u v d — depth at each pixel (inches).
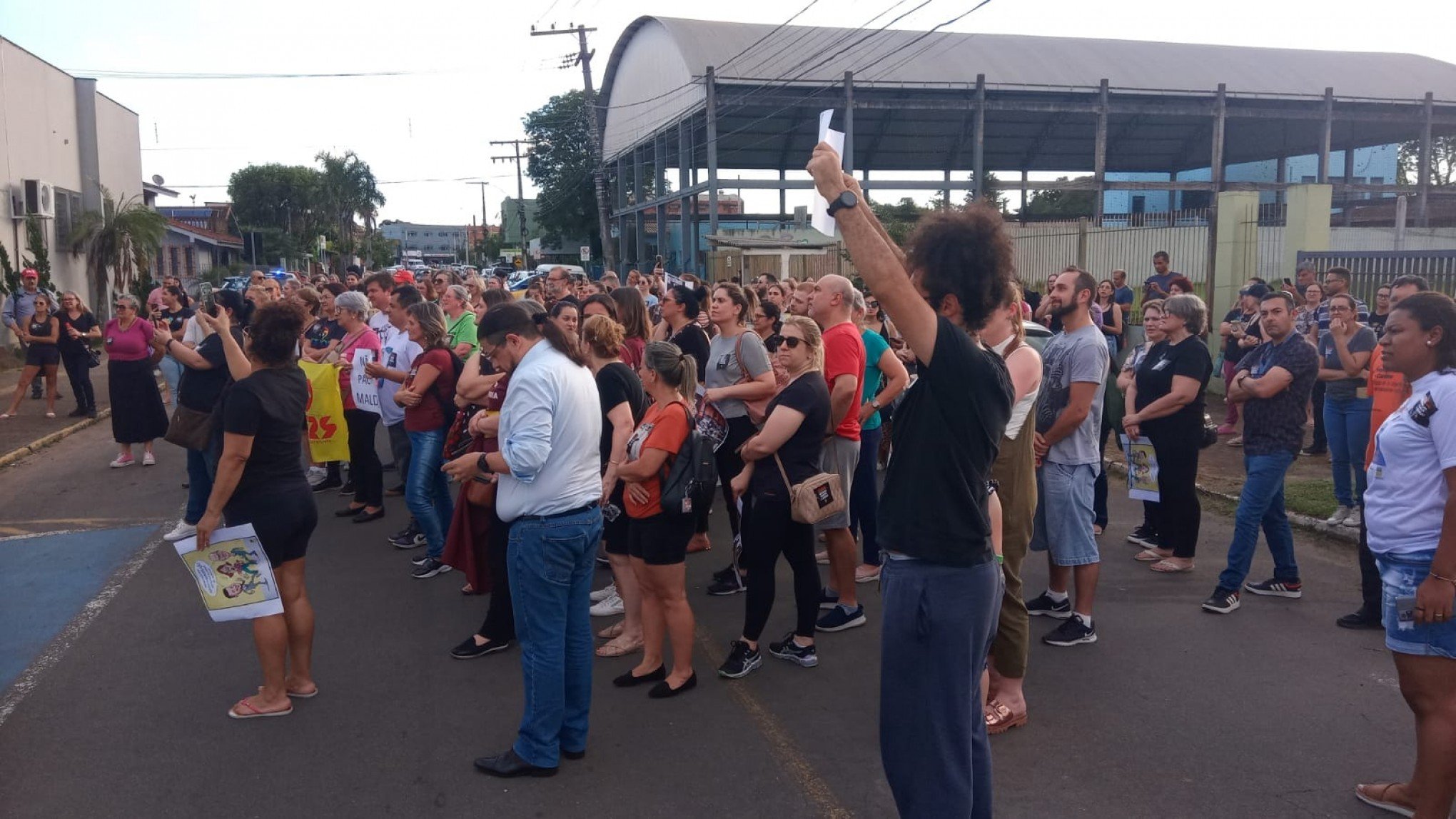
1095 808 148.9
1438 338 133.4
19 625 229.8
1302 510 311.9
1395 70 1316.4
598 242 2380.7
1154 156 1540.4
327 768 162.7
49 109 906.7
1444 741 132.0
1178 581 256.7
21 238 837.2
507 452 149.6
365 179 3093.0
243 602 176.4
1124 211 1814.7
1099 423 210.7
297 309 175.5
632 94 1512.1
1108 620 228.5
